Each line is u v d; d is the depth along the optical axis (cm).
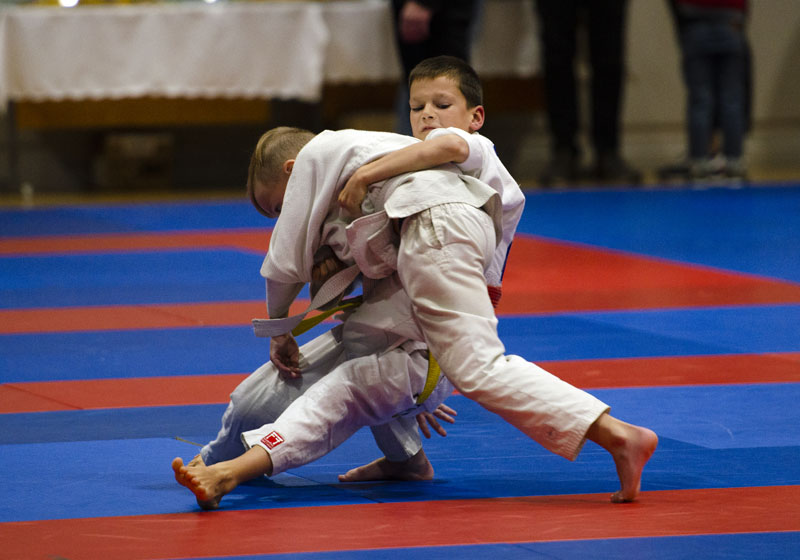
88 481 674
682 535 558
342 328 692
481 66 2672
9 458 726
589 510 605
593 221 2125
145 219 2248
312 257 670
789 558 523
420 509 614
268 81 2564
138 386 938
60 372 996
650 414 830
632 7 3094
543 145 3025
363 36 2583
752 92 2952
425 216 627
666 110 3138
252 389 676
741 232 1955
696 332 1152
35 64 2531
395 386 639
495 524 581
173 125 2894
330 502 633
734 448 736
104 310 1317
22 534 573
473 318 616
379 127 2786
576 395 608
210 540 560
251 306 1329
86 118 2788
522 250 1778
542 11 2664
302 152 668
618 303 1328
